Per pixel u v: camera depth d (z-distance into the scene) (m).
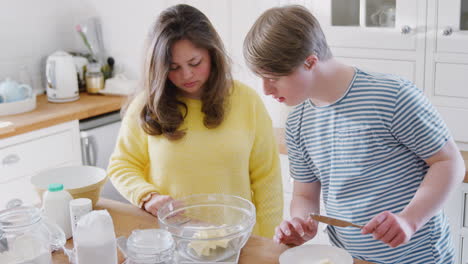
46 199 1.39
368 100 1.32
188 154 1.64
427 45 2.24
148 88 1.59
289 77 1.25
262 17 1.27
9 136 2.41
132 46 3.14
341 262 1.22
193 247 1.24
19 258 1.16
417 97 1.29
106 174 1.60
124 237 1.32
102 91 3.14
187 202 1.41
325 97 1.35
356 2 2.35
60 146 2.66
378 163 1.36
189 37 1.52
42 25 3.18
